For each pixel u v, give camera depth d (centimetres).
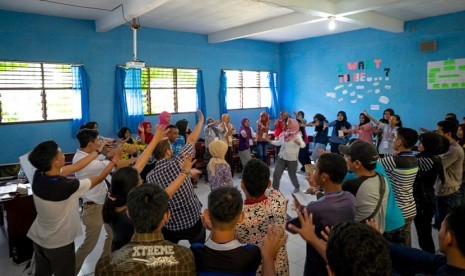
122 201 191
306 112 920
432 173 273
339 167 167
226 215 131
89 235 279
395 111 739
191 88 780
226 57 835
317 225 160
